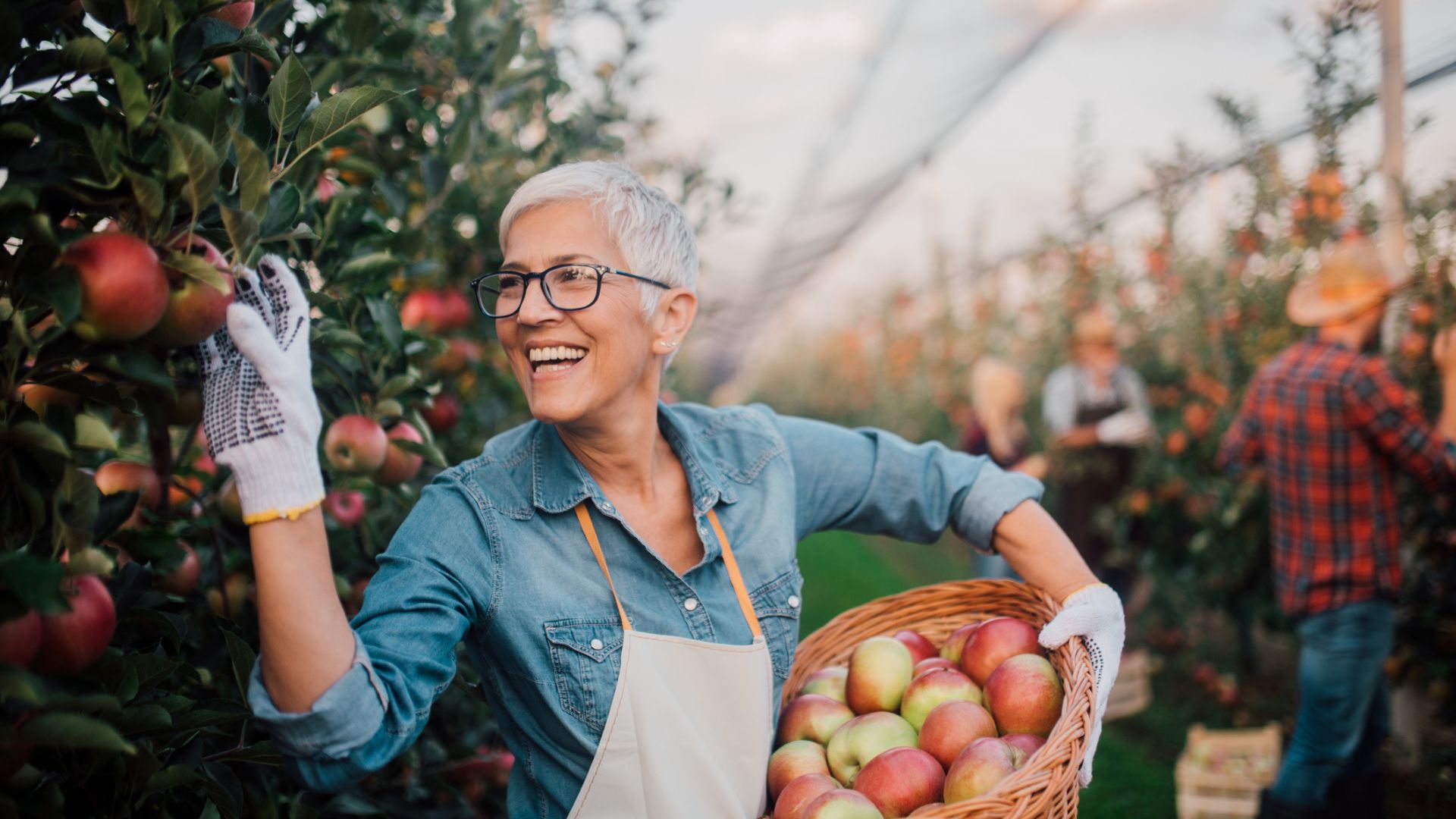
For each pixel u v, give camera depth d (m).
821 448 1.67
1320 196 3.70
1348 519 2.92
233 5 1.23
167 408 1.45
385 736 1.15
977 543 1.72
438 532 1.34
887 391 11.53
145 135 1.10
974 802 1.18
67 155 1.07
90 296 0.98
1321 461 2.92
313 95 1.37
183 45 1.17
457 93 2.29
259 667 1.12
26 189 0.96
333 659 1.09
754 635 1.44
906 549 9.12
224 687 1.56
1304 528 2.98
